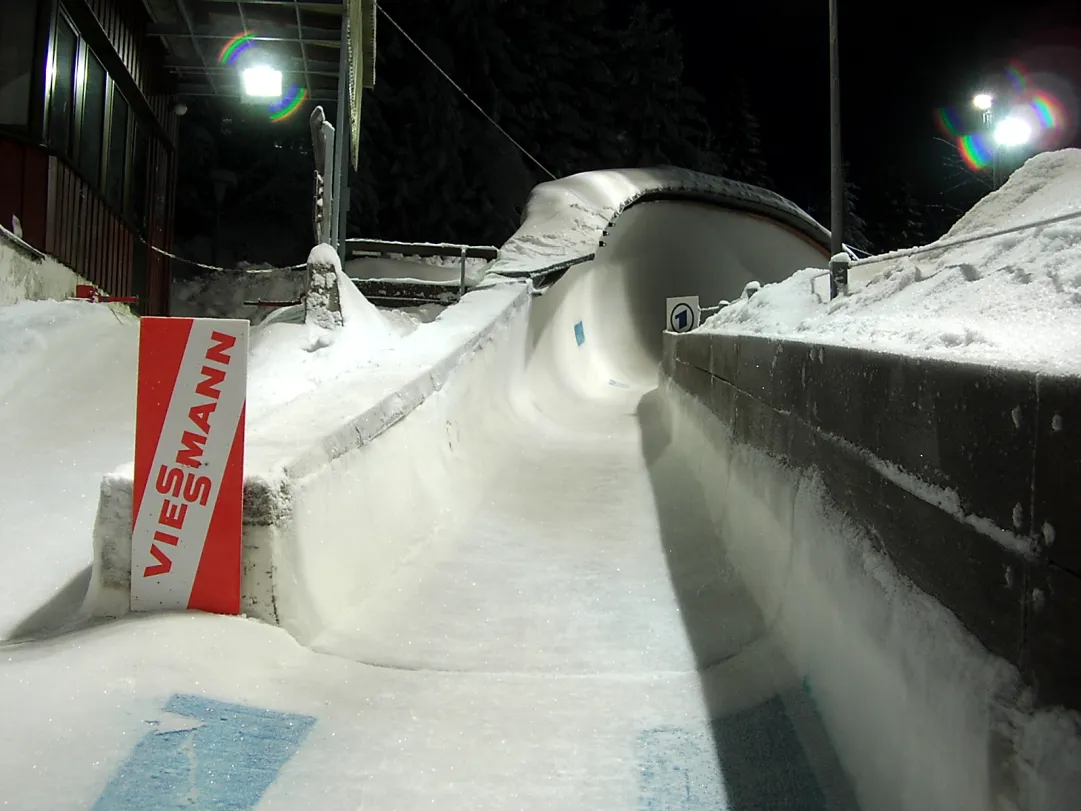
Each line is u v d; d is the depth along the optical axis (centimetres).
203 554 356
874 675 258
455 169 2761
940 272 575
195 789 251
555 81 3372
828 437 337
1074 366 176
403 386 578
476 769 279
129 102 1433
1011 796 174
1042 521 173
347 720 302
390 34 2841
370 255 1878
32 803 235
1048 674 169
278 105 1633
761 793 265
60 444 591
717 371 663
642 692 338
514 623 417
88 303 857
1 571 450
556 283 1563
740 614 411
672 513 619
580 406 1356
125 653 308
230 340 362
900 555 252
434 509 573
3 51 1043
